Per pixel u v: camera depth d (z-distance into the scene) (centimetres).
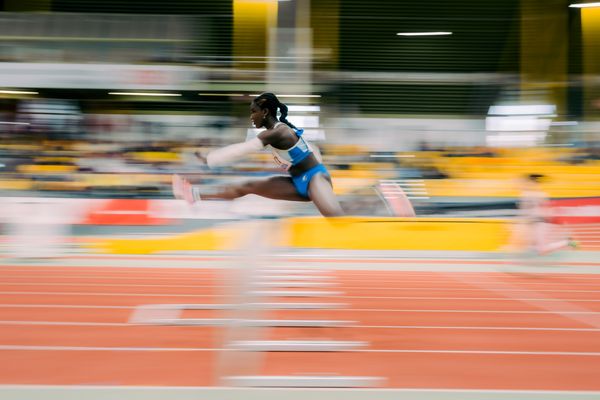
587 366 416
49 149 1508
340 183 1469
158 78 1503
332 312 595
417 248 1129
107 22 1547
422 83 1672
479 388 362
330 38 1920
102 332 493
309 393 342
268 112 707
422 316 583
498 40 1933
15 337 475
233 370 382
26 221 1029
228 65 1555
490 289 766
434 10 1978
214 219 1239
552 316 593
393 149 1606
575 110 1669
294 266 965
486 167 1608
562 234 1198
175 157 1534
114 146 1551
